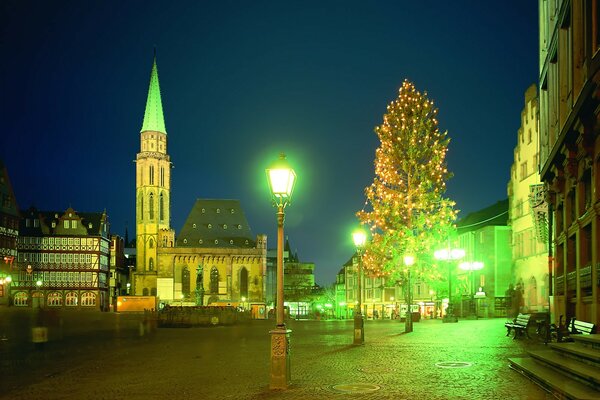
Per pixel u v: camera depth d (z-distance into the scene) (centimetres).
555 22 2608
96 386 1434
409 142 5209
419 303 9012
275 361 1357
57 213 12356
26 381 1529
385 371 1608
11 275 10212
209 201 14550
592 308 1973
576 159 2183
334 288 15788
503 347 2259
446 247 4956
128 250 18238
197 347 2614
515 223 6291
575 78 2064
